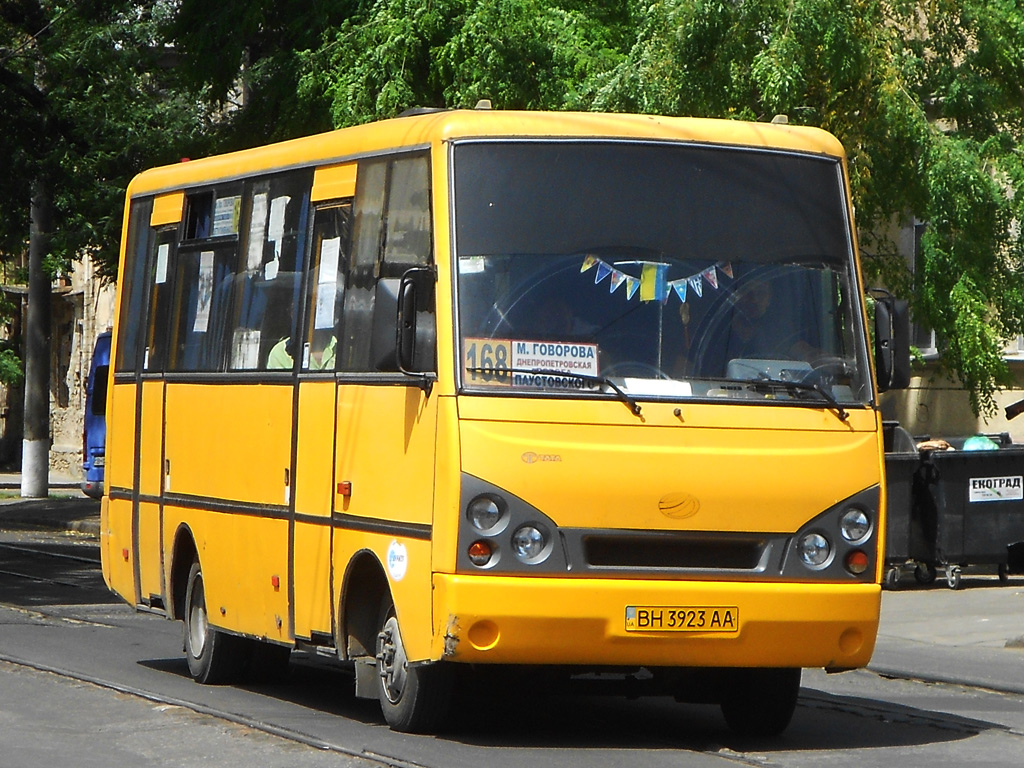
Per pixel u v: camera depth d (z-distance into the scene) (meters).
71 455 80.25
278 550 16.67
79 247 45.88
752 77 28.80
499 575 13.49
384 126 15.55
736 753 14.23
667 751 14.25
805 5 28.67
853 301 14.91
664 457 13.84
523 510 13.55
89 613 25.94
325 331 16.06
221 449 18.09
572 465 13.67
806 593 14.01
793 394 14.38
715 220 14.71
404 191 14.91
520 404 13.73
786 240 14.87
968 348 30.77
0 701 16.88
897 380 14.91
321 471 15.84
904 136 30.28
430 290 14.03
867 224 31.48
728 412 14.12
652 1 30.20
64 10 46.88
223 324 18.39
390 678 14.91
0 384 79.25
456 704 17.38
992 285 31.44
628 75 29.67
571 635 13.53
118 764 13.49
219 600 18.08
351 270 15.70
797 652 14.09
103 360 49.69
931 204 30.33
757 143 15.06
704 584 13.80
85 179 46.31
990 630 23.81
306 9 37.84
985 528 28.70
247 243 18.05
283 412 16.72
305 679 19.36
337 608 15.38
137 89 46.34
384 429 14.69
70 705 16.61
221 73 39.25
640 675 15.73
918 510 28.84
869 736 15.38
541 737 14.99
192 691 18.08
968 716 16.78
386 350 13.82
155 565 19.84
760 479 14.06
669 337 14.27
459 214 14.17
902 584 29.81
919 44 31.81
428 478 13.86
